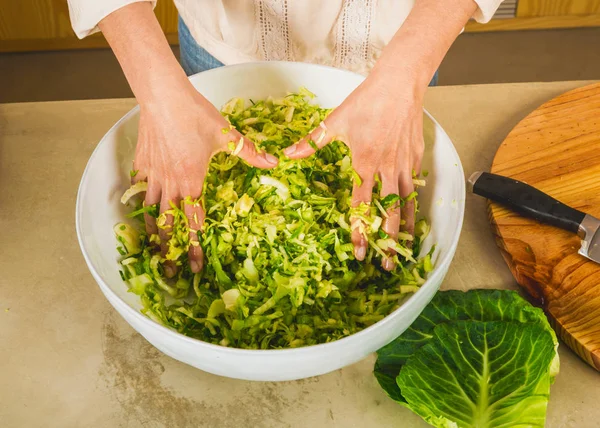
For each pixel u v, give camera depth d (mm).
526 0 2553
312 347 752
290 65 1078
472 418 817
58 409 888
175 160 888
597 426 869
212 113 904
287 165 955
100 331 974
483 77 2582
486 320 943
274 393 909
